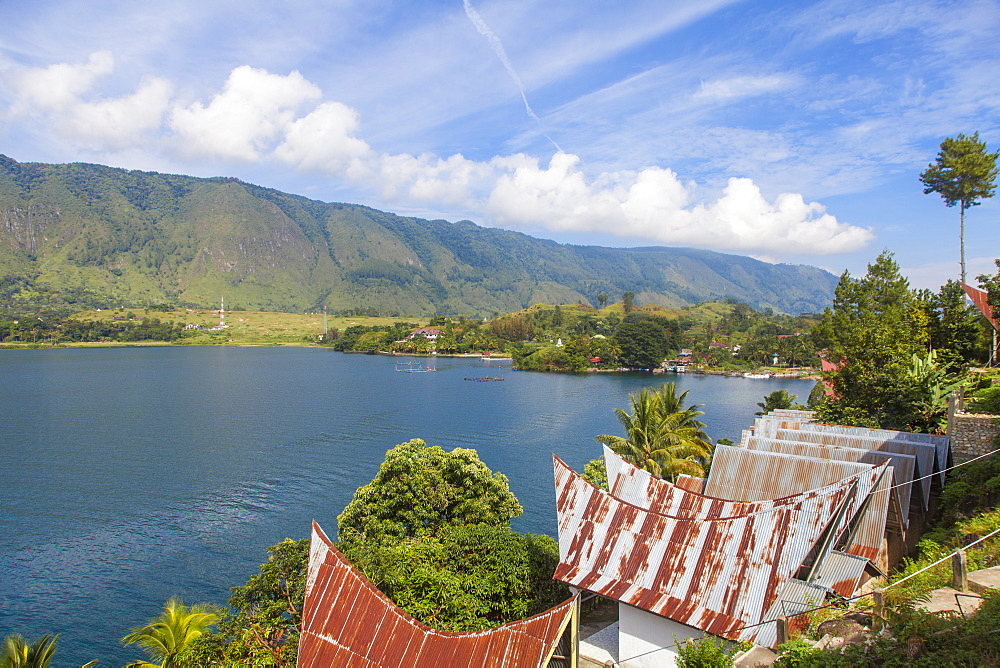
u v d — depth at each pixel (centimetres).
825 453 3944
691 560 2625
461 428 11962
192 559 5603
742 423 12988
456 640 2130
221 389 17725
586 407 14838
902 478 3466
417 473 4522
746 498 3678
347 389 18238
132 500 7194
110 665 4069
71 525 6381
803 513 2578
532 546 3678
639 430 5550
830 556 2638
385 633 2172
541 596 3441
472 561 3666
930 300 7388
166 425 11919
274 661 3038
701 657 1883
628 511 2930
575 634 2138
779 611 2305
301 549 3644
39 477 8100
